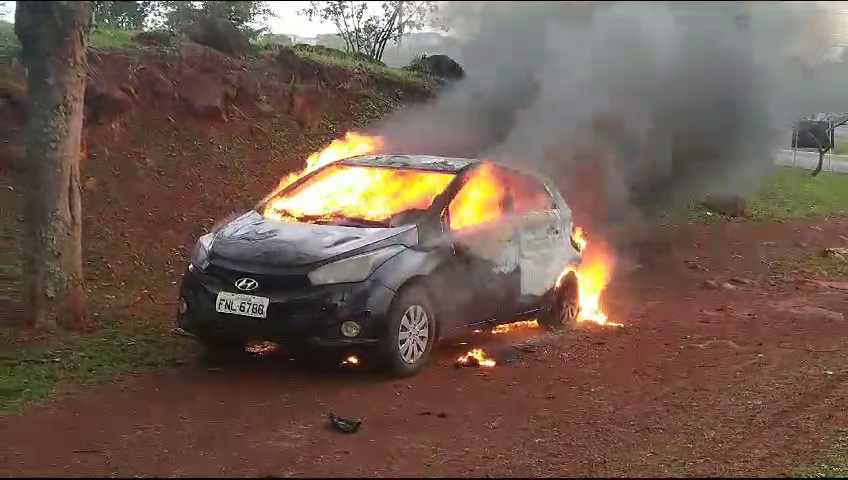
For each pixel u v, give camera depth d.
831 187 20.25
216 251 6.08
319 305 5.72
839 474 4.53
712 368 6.58
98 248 8.62
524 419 5.31
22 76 9.70
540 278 7.31
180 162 10.26
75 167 6.68
